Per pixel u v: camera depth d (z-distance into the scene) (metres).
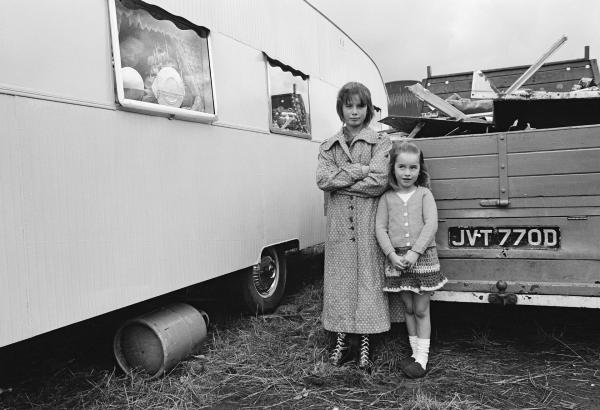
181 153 3.21
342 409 2.59
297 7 5.07
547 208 2.91
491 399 2.62
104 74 2.65
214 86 3.54
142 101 2.88
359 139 3.13
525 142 2.93
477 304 4.24
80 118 2.50
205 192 3.44
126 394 2.76
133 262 2.79
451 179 3.10
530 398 2.62
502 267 3.01
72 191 2.44
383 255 3.13
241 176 3.89
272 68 4.47
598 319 3.83
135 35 2.91
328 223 3.21
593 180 2.82
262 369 3.09
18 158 2.20
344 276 3.09
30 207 2.24
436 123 3.81
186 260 3.22
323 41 5.79
